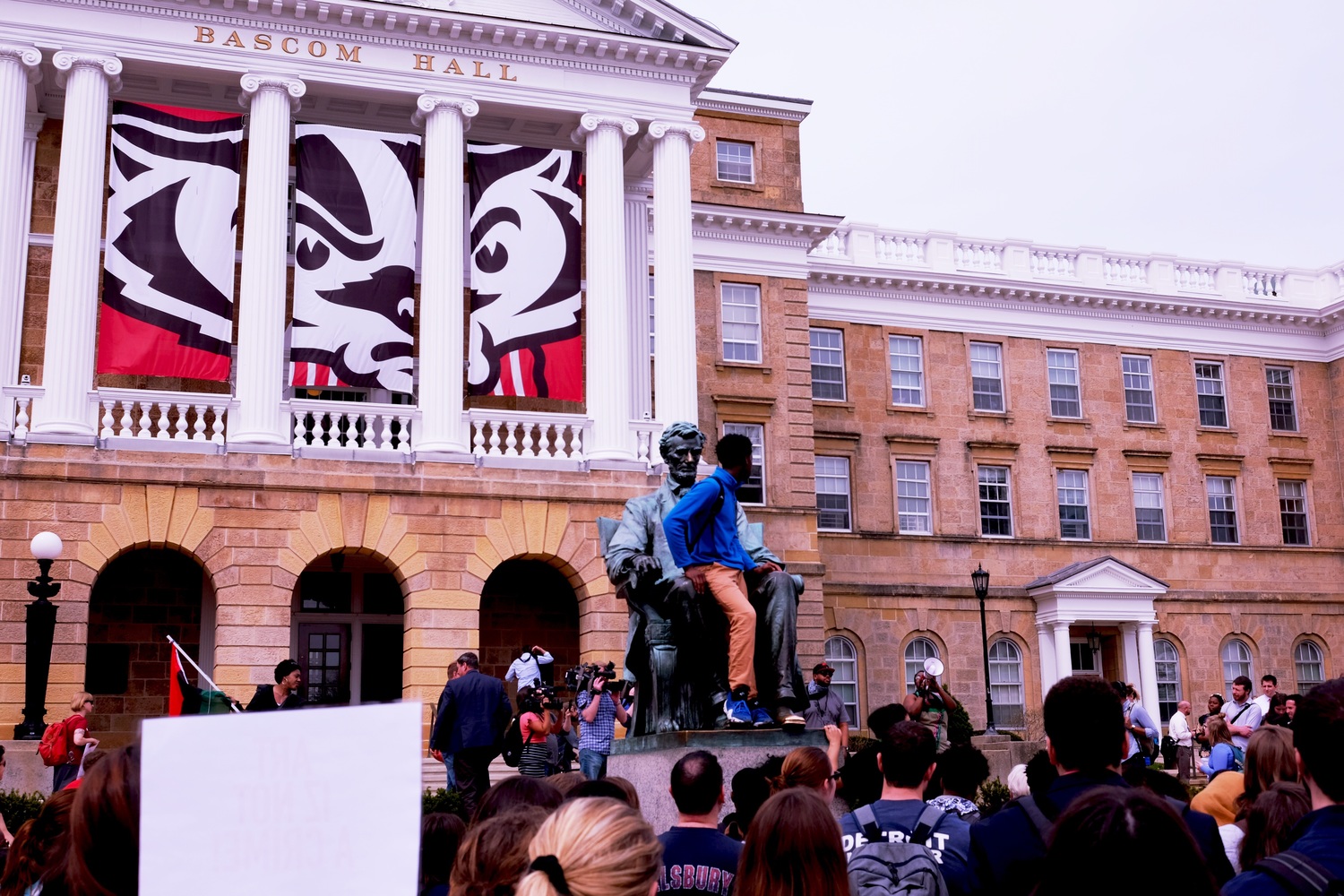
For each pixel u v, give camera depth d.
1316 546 47.94
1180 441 47.03
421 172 32.50
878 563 42.44
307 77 29.67
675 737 10.27
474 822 5.84
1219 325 48.41
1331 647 47.16
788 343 40.28
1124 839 3.36
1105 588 43.16
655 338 31.58
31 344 29.88
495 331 29.58
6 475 25.98
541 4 31.75
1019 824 5.18
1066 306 46.53
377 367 28.83
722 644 10.94
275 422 28.08
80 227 27.44
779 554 38.47
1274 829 5.72
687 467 11.42
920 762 6.07
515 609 32.88
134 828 3.41
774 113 41.44
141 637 29.72
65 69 27.98
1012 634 43.31
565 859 3.41
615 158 31.55
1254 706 18.78
